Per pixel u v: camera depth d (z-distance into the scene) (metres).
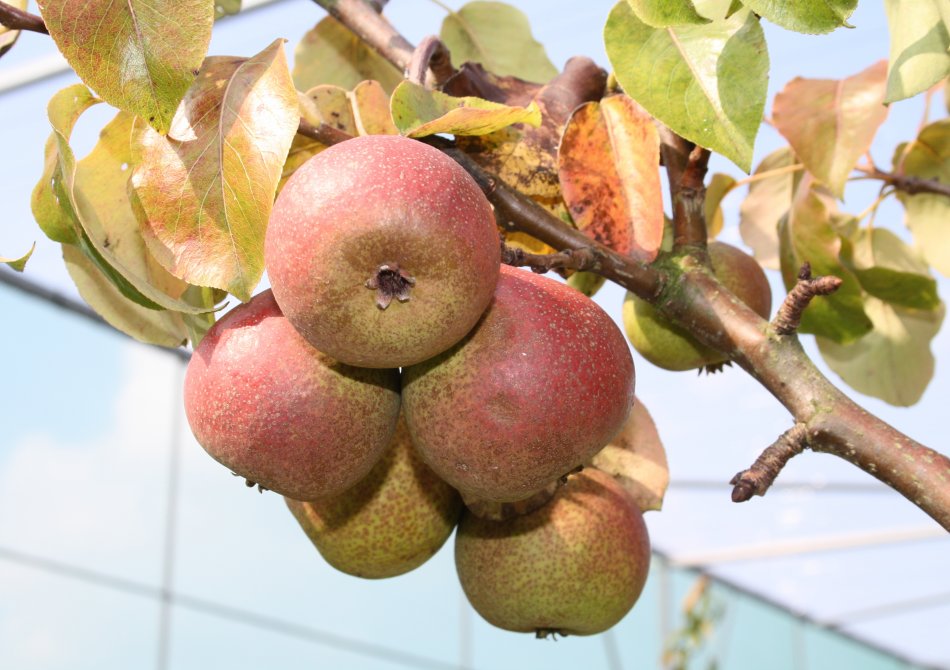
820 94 0.68
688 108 0.56
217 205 0.54
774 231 0.78
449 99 0.57
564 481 0.58
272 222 0.53
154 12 0.53
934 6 0.56
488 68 0.76
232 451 0.56
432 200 0.52
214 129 0.54
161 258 0.54
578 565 0.62
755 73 0.56
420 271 0.52
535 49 0.76
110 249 0.59
